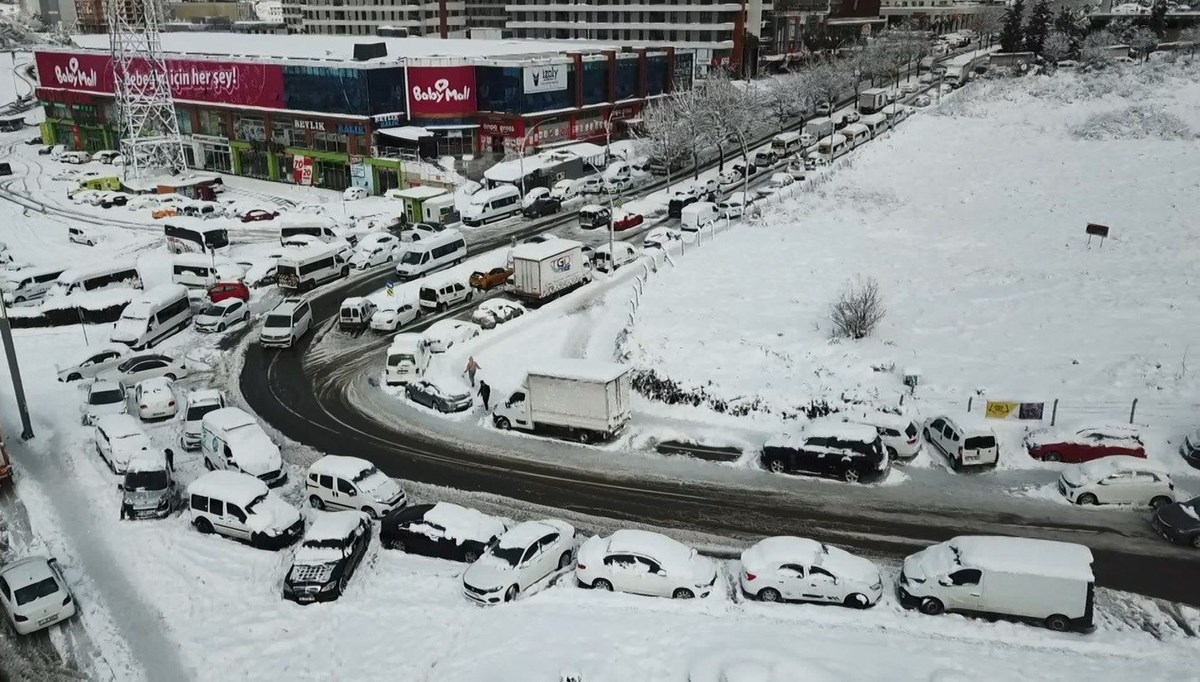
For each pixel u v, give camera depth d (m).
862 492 30.70
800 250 56.84
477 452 34.94
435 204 68.81
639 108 103.94
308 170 91.50
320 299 55.28
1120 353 38.28
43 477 33.72
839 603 24.27
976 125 86.00
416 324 50.09
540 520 29.50
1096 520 28.30
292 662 22.98
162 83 94.12
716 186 78.38
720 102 86.94
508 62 88.19
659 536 25.98
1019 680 20.44
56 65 113.88
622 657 21.81
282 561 27.56
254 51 104.12
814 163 82.62
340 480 30.44
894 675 20.56
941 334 41.84
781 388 37.31
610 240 58.38
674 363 40.28
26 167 104.00
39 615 24.48
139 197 81.56
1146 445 32.03
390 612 24.69
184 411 39.44
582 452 34.56
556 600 24.94
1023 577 22.84
